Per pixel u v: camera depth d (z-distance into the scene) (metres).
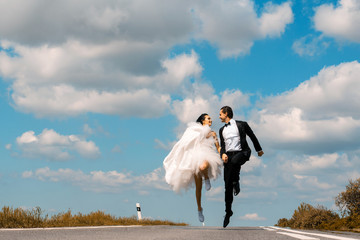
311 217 11.05
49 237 5.40
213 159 8.86
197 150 9.01
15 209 10.38
